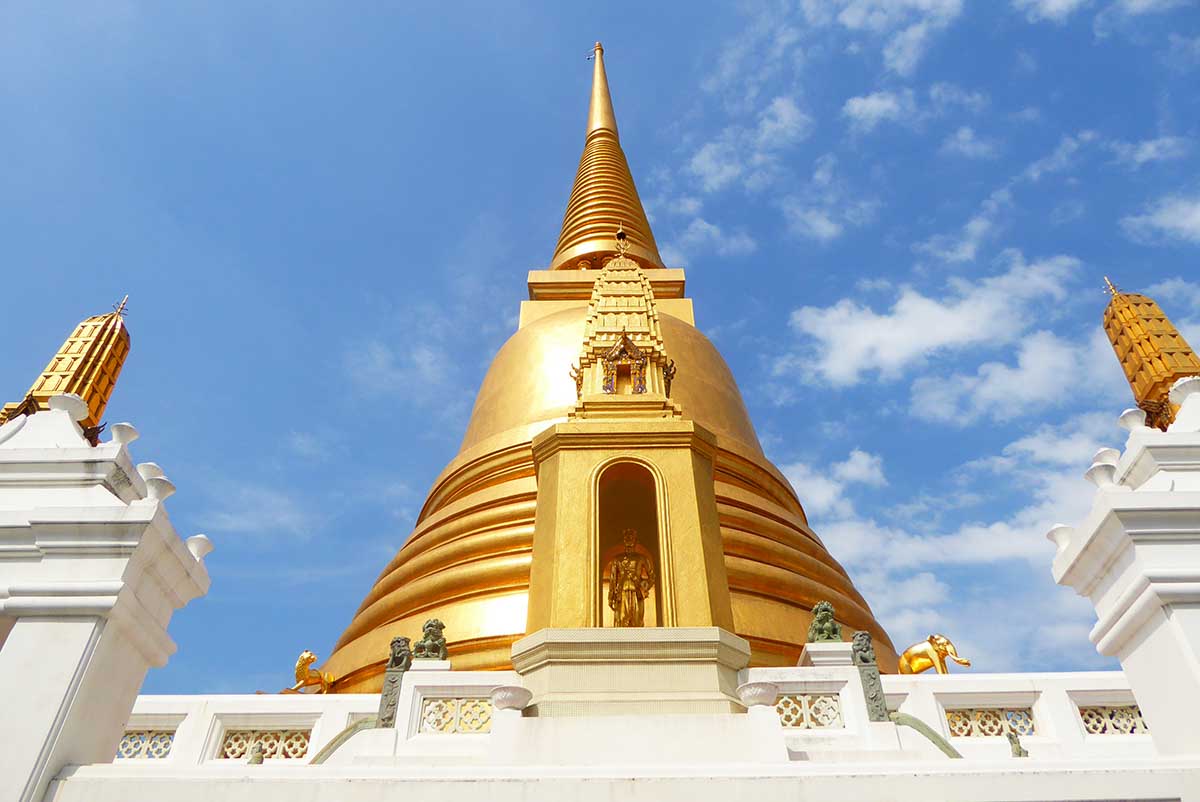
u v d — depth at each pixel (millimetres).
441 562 18797
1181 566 6035
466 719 10758
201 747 12398
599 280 18000
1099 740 12016
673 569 11898
